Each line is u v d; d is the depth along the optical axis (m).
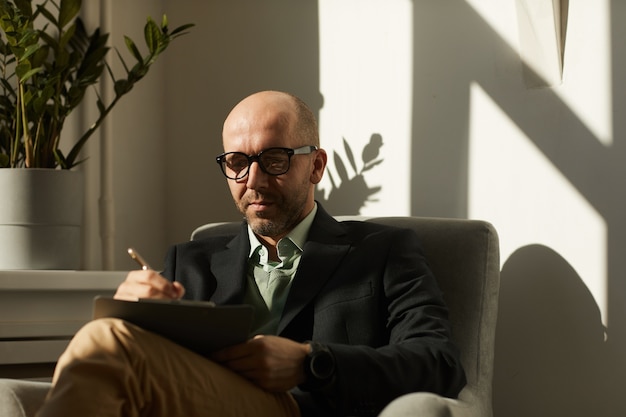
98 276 2.63
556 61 2.53
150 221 3.43
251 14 3.29
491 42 2.68
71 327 2.60
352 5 3.01
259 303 2.22
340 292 2.13
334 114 3.06
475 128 2.71
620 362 2.42
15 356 2.50
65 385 1.48
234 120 2.23
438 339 1.98
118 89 2.88
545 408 2.56
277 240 2.26
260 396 1.77
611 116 2.43
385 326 2.13
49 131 2.76
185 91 3.46
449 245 2.32
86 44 3.14
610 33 2.43
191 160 3.43
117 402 1.51
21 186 2.62
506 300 2.63
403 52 2.88
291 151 2.19
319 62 3.11
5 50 2.75
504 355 2.63
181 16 3.48
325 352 1.82
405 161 2.87
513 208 2.62
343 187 3.03
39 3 3.11
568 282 2.51
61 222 2.67
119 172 3.31
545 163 2.56
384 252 2.17
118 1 3.34
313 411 1.92
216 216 3.35
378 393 1.84
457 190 2.74
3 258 2.62
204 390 1.66
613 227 2.43
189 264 2.30
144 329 1.66
